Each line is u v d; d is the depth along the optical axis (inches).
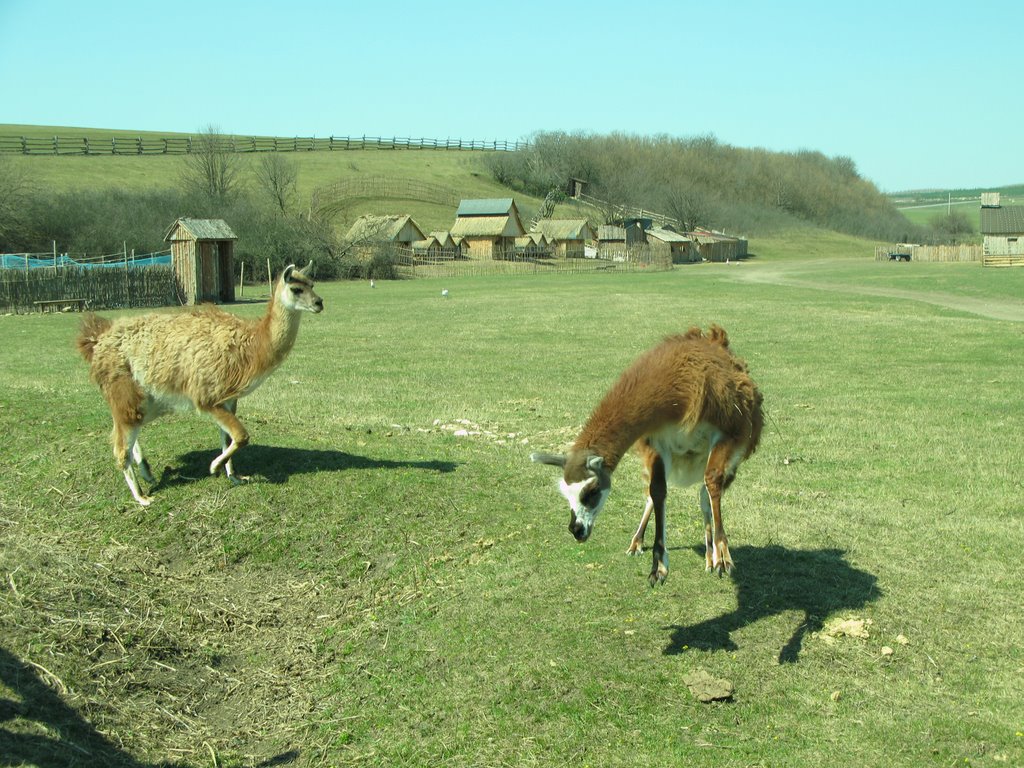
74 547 331.3
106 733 238.1
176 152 4522.6
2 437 421.7
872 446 503.2
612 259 3954.2
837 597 292.4
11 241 2596.0
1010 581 304.7
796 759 215.5
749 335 1103.0
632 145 6136.8
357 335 1122.7
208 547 332.2
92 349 366.0
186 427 434.3
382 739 234.1
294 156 5137.8
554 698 240.7
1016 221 3186.5
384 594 304.7
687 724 229.1
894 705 236.2
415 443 466.6
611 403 254.7
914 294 1860.2
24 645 261.9
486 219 3860.7
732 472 299.0
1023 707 233.9
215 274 1736.0
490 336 1111.0
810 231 5753.0
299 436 444.1
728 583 301.3
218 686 266.2
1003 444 503.8
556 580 302.7
